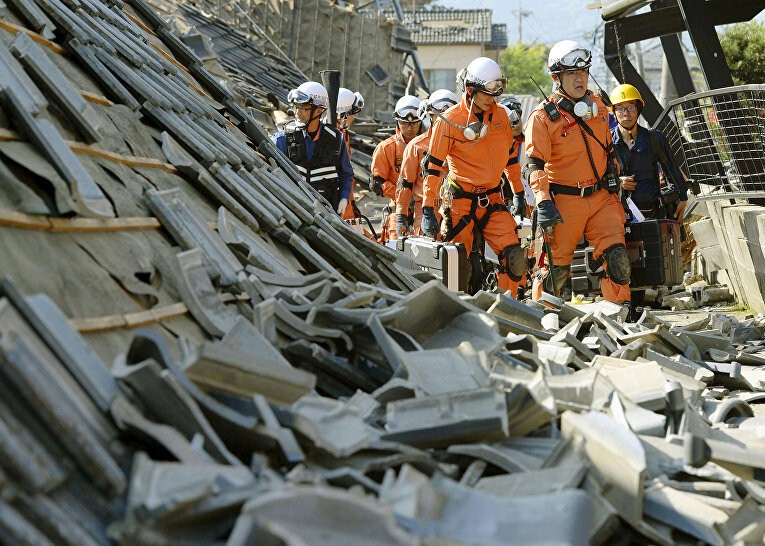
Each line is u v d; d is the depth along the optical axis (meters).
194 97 5.96
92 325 2.92
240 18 22.52
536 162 7.92
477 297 5.21
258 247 4.58
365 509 2.02
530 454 3.03
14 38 3.97
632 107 9.23
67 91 3.91
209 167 4.91
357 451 2.80
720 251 11.41
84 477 2.18
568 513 2.26
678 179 9.48
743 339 6.61
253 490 2.16
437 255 7.89
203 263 3.86
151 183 4.30
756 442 3.54
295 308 3.78
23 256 2.94
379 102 23.64
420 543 2.01
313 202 6.18
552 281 8.10
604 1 11.77
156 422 2.53
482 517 2.32
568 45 7.81
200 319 3.48
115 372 2.53
